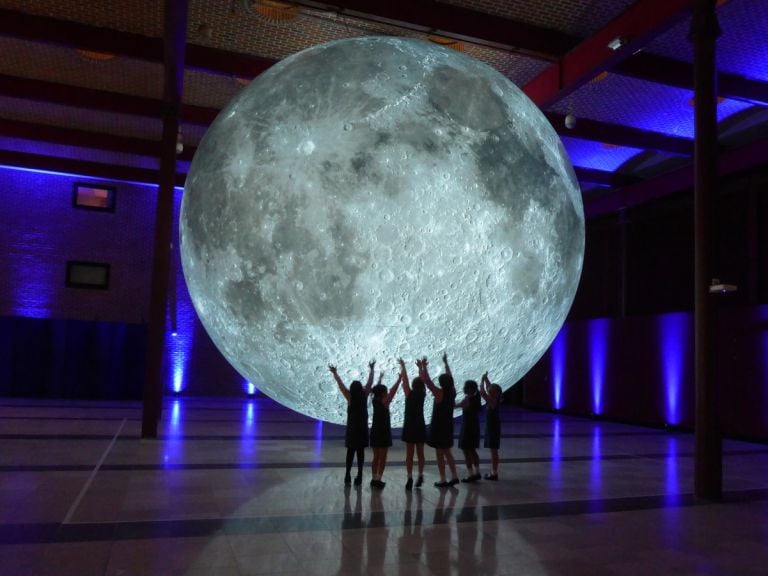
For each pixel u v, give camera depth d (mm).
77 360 19094
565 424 15812
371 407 7918
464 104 7805
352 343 7465
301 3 8906
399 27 9508
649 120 13117
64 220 19703
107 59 12102
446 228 7281
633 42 8688
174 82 10211
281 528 5035
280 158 7625
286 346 7777
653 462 9359
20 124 15750
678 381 15109
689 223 16406
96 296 19891
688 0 7711
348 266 7250
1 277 18906
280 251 7465
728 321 14055
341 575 3945
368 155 7340
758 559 4559
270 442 10188
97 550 4324
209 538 4691
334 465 8195
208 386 20547
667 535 5172
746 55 10195
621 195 17062
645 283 17719
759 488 7496
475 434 7438
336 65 7988
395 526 5195
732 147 14344
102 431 10883
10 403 16141
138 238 20406
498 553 4516
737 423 13656
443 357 7250
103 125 15820
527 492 6805
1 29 10156
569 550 4656
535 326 8125
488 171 7578
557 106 12562
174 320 20281
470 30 9508
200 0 9742
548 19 9648
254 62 11391
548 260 7992
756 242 14414
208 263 8180
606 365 17562
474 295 7430
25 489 6168
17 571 3869
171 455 8547
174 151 10750
